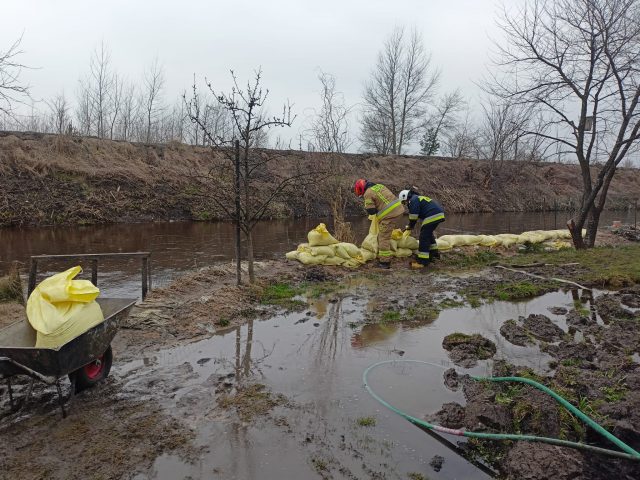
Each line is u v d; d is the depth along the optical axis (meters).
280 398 4.23
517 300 7.79
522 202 30.72
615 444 3.32
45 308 4.00
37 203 16.84
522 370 4.71
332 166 16.25
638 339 5.62
